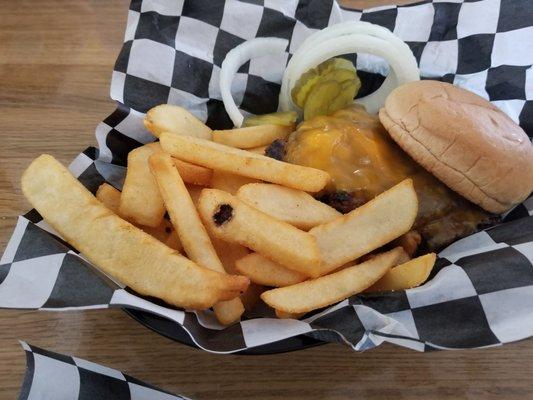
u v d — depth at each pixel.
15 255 0.22
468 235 0.26
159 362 0.23
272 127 0.29
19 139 0.30
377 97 0.33
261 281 0.22
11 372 0.23
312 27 0.32
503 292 0.22
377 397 0.22
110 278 0.22
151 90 0.30
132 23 0.29
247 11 0.31
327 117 0.28
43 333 0.23
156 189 0.24
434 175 0.26
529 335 0.20
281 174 0.24
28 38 0.35
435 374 0.23
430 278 0.24
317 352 0.23
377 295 0.22
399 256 0.24
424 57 0.33
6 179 0.29
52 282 0.21
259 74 0.32
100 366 0.21
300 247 0.22
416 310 0.22
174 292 0.21
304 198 0.24
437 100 0.26
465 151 0.25
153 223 0.24
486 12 0.31
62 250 0.22
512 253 0.22
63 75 0.33
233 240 0.22
